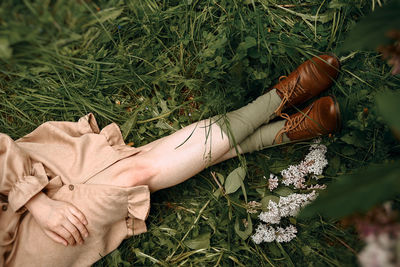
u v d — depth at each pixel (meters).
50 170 1.30
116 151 1.35
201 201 1.58
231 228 1.52
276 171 1.55
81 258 1.29
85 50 1.41
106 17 1.04
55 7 0.84
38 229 1.21
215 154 1.34
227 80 1.47
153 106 1.66
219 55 1.46
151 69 1.66
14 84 1.62
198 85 1.60
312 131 1.39
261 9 1.61
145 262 1.52
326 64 1.39
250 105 1.40
